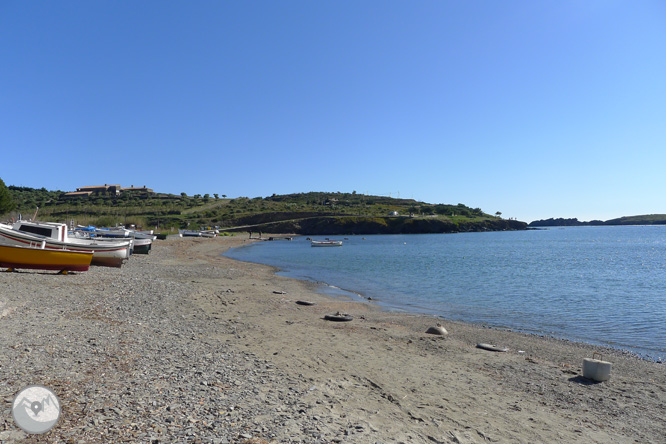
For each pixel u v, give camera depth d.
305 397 7.11
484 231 195.50
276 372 8.53
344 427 5.95
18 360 7.59
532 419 7.21
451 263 47.31
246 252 65.06
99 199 158.25
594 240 122.75
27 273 20.42
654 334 15.31
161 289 19.41
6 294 14.56
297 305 19.22
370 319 16.81
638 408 8.02
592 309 20.30
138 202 160.62
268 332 12.84
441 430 6.36
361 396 7.56
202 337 11.33
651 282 31.55
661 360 11.96
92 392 6.34
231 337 11.74
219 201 191.38
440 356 11.30
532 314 18.97
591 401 8.33
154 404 6.09
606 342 14.13
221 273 31.25
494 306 21.00
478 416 7.15
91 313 12.98
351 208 197.12
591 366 9.70
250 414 6.07
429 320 17.06
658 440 6.61
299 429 5.68
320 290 25.55
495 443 6.10
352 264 45.31
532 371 10.24
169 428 5.33
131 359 8.36
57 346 8.78
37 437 4.75
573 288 27.92
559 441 6.38
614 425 7.16
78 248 25.28
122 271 26.08
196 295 18.75
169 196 187.00
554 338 14.56
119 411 5.70
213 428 5.45
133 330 11.15
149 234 69.69
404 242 106.25
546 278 33.72
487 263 47.97
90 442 4.75
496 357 11.45
